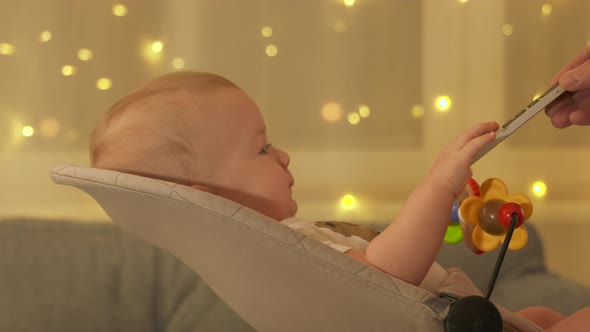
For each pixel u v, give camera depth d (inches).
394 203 93.6
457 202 41.1
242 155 42.2
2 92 90.2
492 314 30.1
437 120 94.7
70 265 64.2
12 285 62.5
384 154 94.2
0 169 90.3
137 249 66.6
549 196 97.3
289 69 93.7
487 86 95.2
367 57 94.1
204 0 92.2
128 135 40.5
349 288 31.1
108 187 33.5
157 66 91.7
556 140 97.2
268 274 33.4
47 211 90.1
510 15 95.7
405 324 31.6
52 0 90.5
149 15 91.6
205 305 65.1
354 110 94.1
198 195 31.1
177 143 40.5
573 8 95.8
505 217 34.8
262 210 42.5
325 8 93.7
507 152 97.2
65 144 90.7
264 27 93.1
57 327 61.6
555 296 61.2
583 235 97.7
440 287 41.9
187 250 36.6
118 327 63.2
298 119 93.8
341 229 43.5
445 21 94.9
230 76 93.0
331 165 93.6
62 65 90.6
